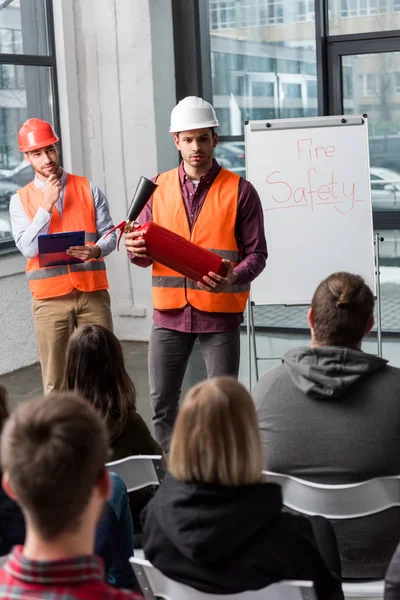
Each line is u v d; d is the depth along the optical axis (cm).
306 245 452
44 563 102
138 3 598
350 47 593
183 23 606
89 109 621
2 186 560
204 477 147
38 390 528
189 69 611
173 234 315
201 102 336
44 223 379
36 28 584
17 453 105
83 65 616
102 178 629
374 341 607
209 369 346
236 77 623
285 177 451
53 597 101
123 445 242
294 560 151
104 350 240
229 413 146
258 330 649
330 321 196
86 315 392
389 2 580
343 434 189
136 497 238
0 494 173
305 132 450
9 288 564
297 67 607
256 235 339
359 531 191
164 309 342
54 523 103
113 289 643
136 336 643
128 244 317
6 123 562
